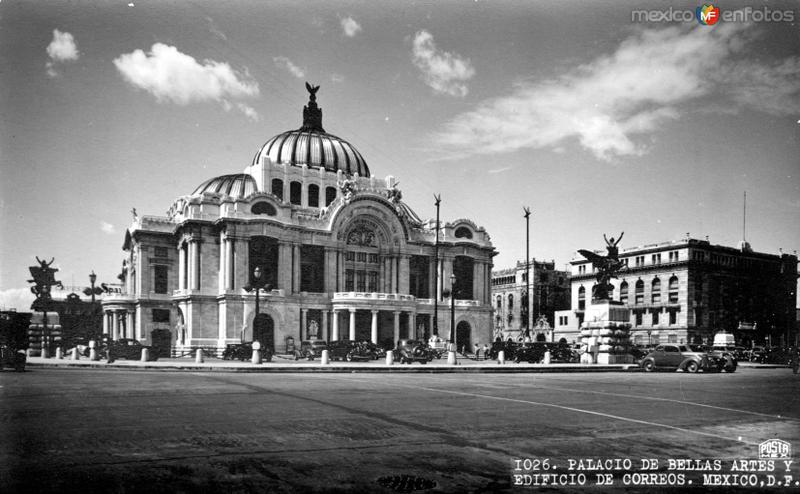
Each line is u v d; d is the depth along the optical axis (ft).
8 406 60.95
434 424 52.85
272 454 40.50
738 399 77.05
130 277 313.53
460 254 326.44
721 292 346.74
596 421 56.03
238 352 193.36
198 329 260.83
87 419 53.06
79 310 280.31
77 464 37.27
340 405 64.44
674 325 339.36
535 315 443.73
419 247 316.19
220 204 272.31
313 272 292.20
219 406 62.44
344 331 290.35
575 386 93.56
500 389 86.28
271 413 57.88
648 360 148.56
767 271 314.35
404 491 32.73
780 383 106.83
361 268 304.71
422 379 106.32
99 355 174.91
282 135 344.90
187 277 277.64
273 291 263.08
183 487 32.96
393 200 319.27
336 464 38.11
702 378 120.47
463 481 34.76
